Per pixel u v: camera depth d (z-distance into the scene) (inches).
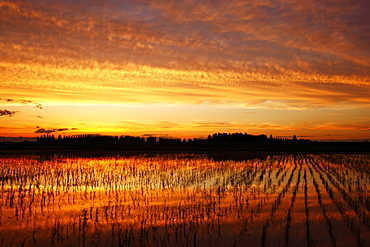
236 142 5221.5
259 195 753.6
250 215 570.6
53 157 1984.5
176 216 565.6
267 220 539.2
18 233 477.1
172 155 2301.9
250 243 436.1
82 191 808.9
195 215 570.9
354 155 2393.0
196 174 1149.7
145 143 4896.7
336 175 1129.4
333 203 664.4
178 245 429.1
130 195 757.3
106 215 573.9
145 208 625.9
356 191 808.3
